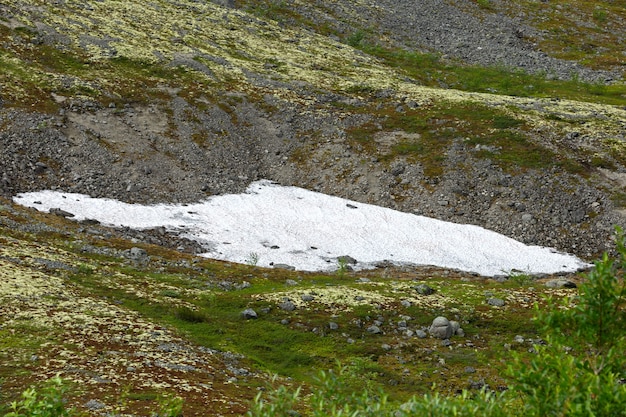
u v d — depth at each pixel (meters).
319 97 102.12
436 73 132.88
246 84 102.44
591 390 9.28
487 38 162.25
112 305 35.56
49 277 37.59
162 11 132.50
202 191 73.12
